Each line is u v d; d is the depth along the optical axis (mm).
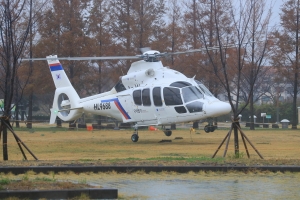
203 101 60281
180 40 116188
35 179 28406
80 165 33812
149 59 65500
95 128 116438
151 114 63938
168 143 64188
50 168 32469
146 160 37719
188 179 30859
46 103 194875
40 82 118000
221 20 99938
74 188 25109
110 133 92688
